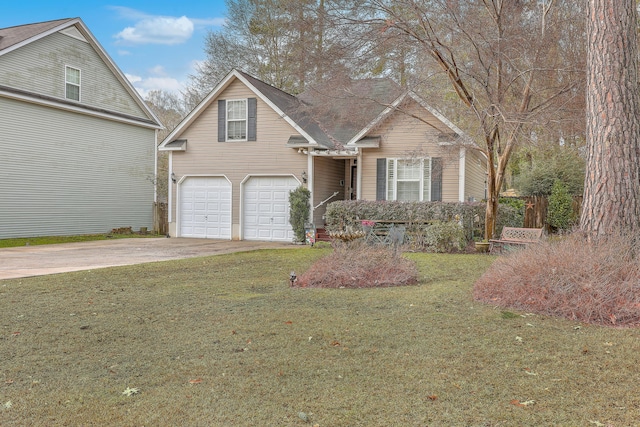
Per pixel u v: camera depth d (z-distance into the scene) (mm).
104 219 19859
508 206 17031
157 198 22781
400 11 11875
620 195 6863
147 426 2943
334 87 13344
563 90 11750
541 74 11922
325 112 14797
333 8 12352
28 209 16719
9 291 7062
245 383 3578
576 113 11547
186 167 17703
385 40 11914
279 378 3668
